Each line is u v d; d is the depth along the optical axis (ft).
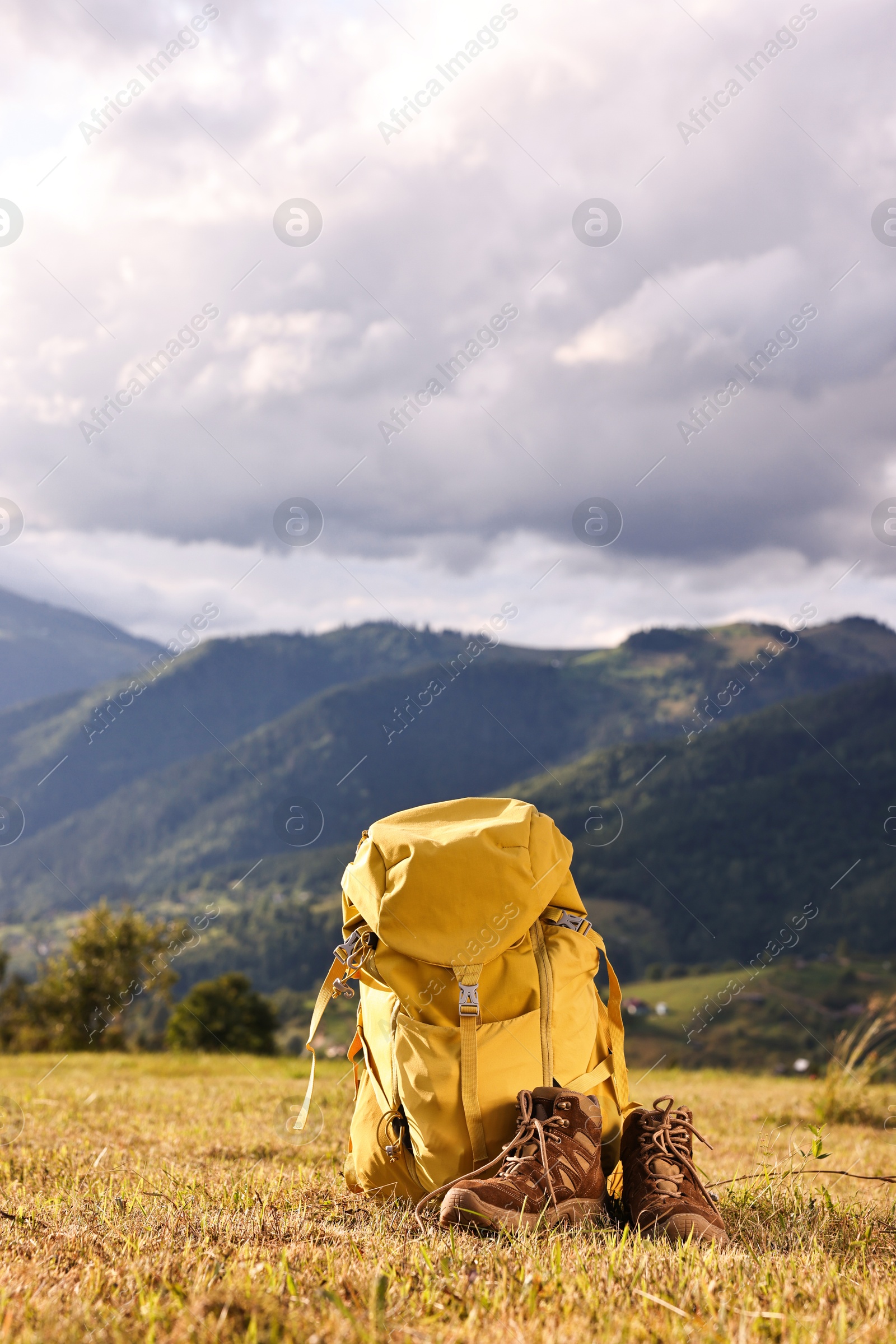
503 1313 4.12
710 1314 4.18
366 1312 3.99
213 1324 3.76
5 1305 4.00
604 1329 3.92
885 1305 4.45
